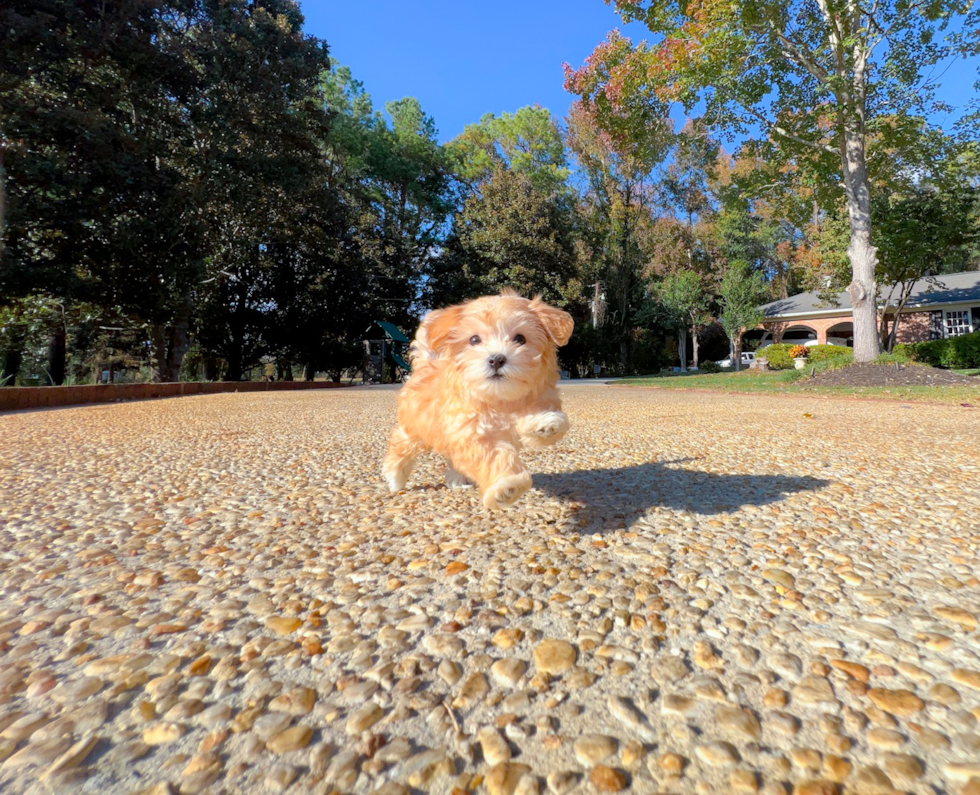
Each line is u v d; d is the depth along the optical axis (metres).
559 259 34.41
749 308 35.47
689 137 19.53
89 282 16.11
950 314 30.03
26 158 14.31
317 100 27.27
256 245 25.17
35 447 4.95
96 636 1.56
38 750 1.11
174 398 12.94
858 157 17.06
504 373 2.16
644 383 20.86
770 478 3.43
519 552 2.18
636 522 2.55
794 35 16.83
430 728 1.17
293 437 5.64
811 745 1.10
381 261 33.06
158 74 18.12
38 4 14.59
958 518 2.54
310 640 1.52
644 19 17.45
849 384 14.92
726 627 1.57
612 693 1.28
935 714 1.19
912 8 15.46
